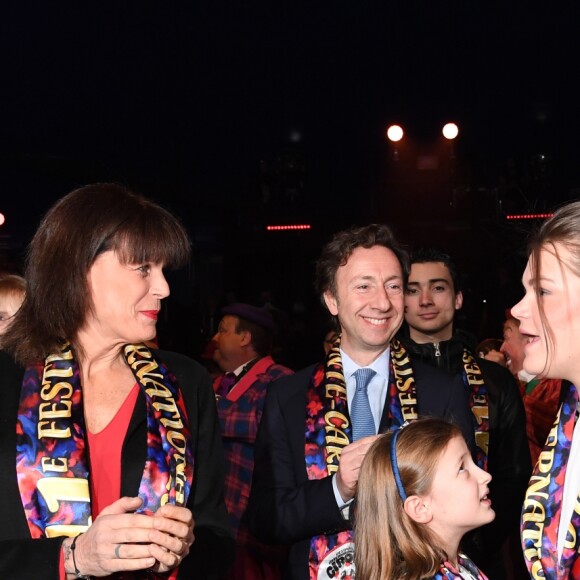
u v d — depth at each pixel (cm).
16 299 333
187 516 195
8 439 212
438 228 1636
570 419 219
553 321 202
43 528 207
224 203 1744
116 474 221
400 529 228
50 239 223
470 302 1278
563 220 203
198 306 1295
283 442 291
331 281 301
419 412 289
